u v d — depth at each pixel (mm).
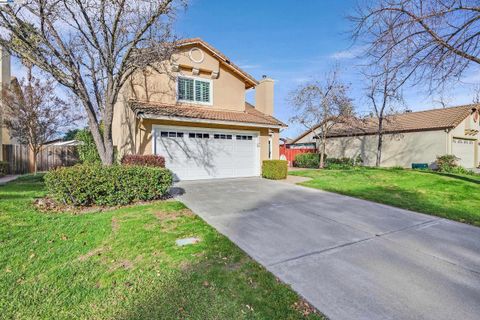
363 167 18547
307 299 2969
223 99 13664
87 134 13273
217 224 5527
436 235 5191
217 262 3781
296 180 12258
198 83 12930
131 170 7008
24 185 9484
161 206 6820
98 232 4816
